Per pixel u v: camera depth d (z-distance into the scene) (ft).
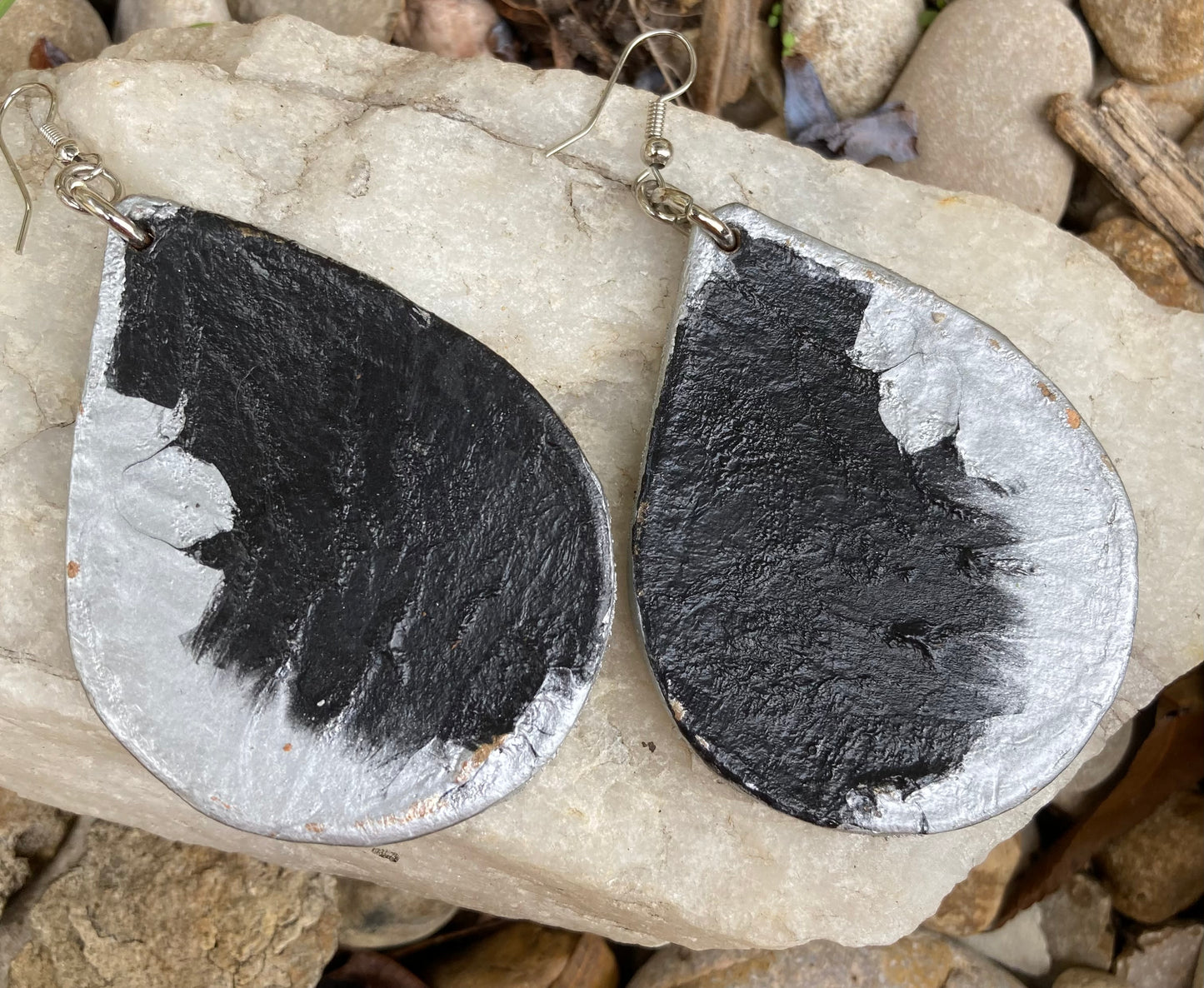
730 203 0.79
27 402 0.78
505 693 0.75
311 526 0.75
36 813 0.85
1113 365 0.83
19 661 0.77
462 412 0.76
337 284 0.76
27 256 0.79
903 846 0.80
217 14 0.89
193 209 0.75
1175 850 0.88
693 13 0.91
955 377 0.77
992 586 0.77
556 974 0.85
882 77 0.92
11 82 0.81
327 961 0.85
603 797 0.78
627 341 0.81
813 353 0.77
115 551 0.74
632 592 0.76
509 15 0.91
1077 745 0.76
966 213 0.83
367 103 0.82
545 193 0.81
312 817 0.74
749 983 0.85
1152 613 0.83
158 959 0.83
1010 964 0.89
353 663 0.75
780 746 0.76
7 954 0.81
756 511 0.76
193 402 0.75
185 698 0.74
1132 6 0.91
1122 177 0.91
